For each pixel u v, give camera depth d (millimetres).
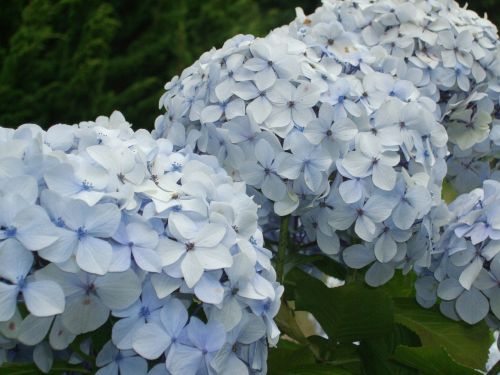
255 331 419
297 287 557
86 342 416
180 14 1815
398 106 537
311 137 518
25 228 365
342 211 524
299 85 530
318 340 597
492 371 569
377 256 531
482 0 2775
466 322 563
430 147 547
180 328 396
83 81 1591
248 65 538
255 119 523
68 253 371
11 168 390
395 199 520
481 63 675
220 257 404
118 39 1812
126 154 426
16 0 1682
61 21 1682
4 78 1574
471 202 547
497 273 518
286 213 523
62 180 391
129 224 395
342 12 674
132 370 399
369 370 591
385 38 659
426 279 571
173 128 572
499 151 667
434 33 658
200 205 421
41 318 374
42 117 1594
